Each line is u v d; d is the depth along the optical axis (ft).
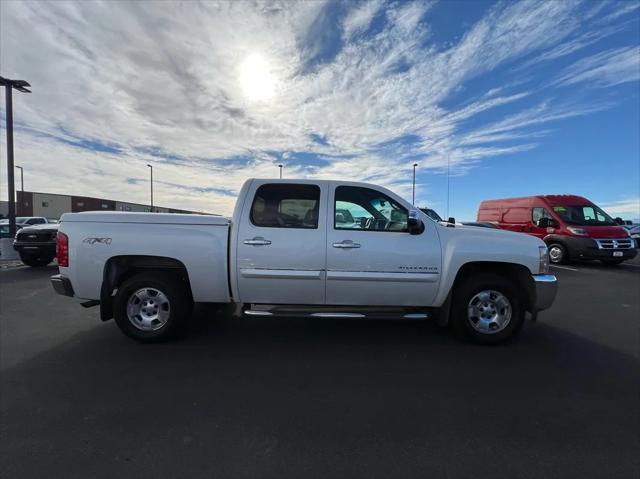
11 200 48.65
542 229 43.83
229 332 16.29
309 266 14.46
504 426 9.23
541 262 14.70
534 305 14.78
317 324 17.51
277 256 14.43
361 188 15.07
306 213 14.80
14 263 40.70
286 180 15.11
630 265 41.83
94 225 14.48
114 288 14.90
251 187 15.01
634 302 22.71
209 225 14.65
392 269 14.51
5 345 14.53
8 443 8.37
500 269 15.81
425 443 8.53
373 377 11.91
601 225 41.09
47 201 193.26
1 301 21.93
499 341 14.69
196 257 14.44
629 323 18.10
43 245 36.06
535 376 12.07
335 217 14.75
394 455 8.11
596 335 16.22
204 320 18.08
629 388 11.33
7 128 48.06
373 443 8.52
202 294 14.76
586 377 12.04
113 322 17.65
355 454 8.13
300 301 14.92
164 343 14.82
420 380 11.72
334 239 14.49
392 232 14.79
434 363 13.05
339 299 14.83
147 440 8.53
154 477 7.36
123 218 14.57
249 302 15.03
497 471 7.63
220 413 9.71
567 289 27.07
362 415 9.68
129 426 9.08
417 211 15.16
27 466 7.63
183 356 13.51
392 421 9.41
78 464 7.71
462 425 9.26
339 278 14.48
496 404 10.30
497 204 52.90
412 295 14.78
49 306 20.71
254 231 14.55
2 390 10.85
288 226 14.66
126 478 7.33
